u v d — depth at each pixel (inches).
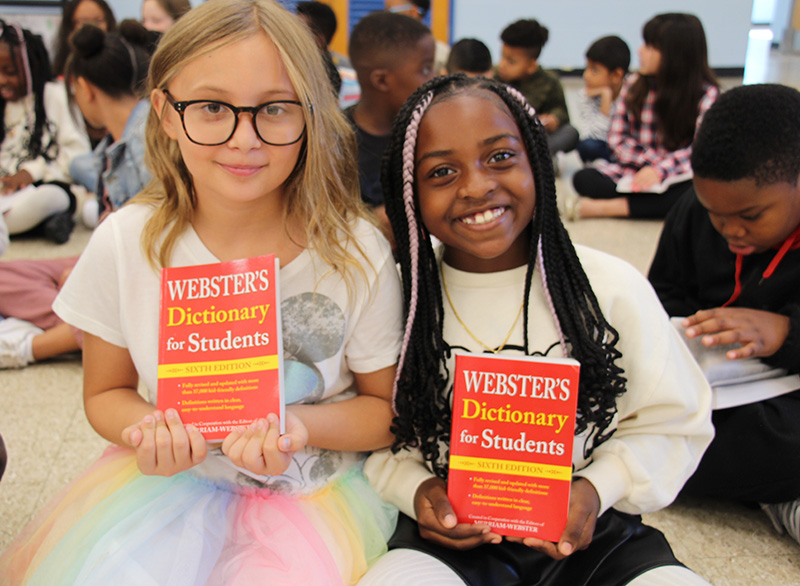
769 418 43.5
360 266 34.4
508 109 33.5
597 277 36.7
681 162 110.6
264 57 29.4
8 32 102.3
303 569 31.5
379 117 74.7
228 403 31.2
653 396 35.7
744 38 250.5
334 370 36.1
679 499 49.6
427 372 36.0
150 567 30.4
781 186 41.4
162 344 31.7
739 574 42.3
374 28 72.3
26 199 101.2
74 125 108.0
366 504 36.6
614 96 146.5
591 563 34.7
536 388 32.0
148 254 33.9
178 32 30.0
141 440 30.4
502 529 33.2
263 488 35.1
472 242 33.6
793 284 46.1
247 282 31.4
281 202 34.6
